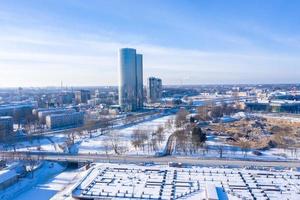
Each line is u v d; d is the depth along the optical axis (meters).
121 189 131.88
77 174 189.25
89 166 188.00
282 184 135.88
